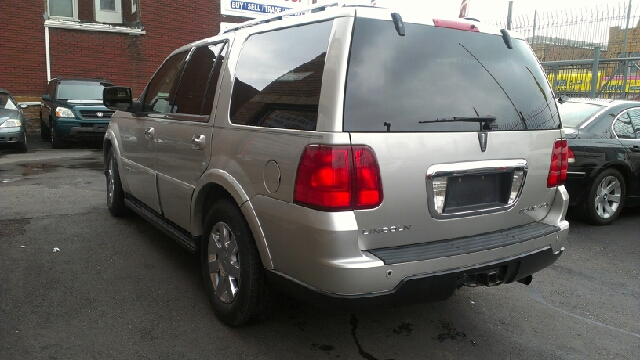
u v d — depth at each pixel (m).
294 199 2.67
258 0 17.25
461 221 2.92
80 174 8.55
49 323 3.34
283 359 3.00
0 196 6.75
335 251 2.51
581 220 6.35
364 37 2.68
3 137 10.97
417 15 2.91
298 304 3.74
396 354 3.11
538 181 3.30
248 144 3.04
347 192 2.51
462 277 2.88
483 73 3.10
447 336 3.36
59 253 4.62
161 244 4.94
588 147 5.95
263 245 2.91
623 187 6.29
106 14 15.41
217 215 3.35
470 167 2.89
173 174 4.00
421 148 2.71
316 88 2.67
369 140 2.57
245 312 3.16
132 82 15.58
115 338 3.18
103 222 5.61
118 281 4.04
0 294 3.74
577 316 3.73
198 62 4.03
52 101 12.41
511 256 2.99
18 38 13.81
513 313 3.74
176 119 3.97
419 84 2.80
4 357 2.92
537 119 3.29
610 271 4.67
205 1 16.33
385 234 2.66
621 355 3.19
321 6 3.06
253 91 3.18
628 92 10.97
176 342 3.15
